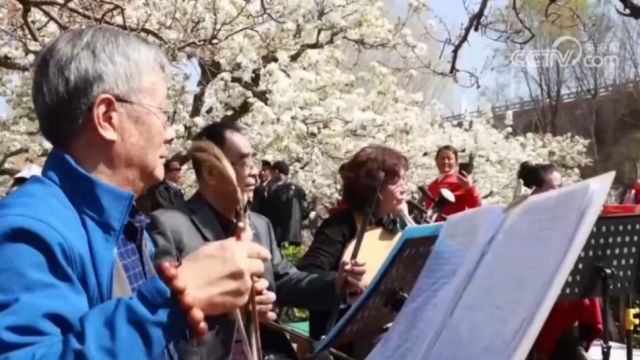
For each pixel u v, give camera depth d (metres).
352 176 3.88
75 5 5.94
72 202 1.61
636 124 28.42
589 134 28.88
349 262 3.39
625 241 3.00
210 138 3.26
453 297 1.71
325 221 4.00
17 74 9.77
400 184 3.88
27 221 1.48
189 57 7.78
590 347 4.61
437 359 1.56
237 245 1.47
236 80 10.14
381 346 1.92
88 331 1.37
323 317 3.69
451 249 1.94
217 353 2.27
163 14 7.64
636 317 3.20
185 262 1.45
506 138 19.34
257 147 9.96
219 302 1.42
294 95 10.09
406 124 11.42
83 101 1.63
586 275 3.01
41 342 1.38
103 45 1.65
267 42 9.56
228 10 8.44
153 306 1.39
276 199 11.28
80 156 1.66
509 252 1.54
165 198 4.41
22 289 1.42
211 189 3.04
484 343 1.42
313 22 10.31
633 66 28.17
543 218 1.48
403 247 2.43
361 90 11.50
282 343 3.32
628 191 8.59
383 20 10.52
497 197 16.38
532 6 6.65
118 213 1.63
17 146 10.06
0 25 6.95
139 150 1.66
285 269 3.56
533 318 1.31
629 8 5.37
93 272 1.56
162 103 1.70
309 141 10.66
